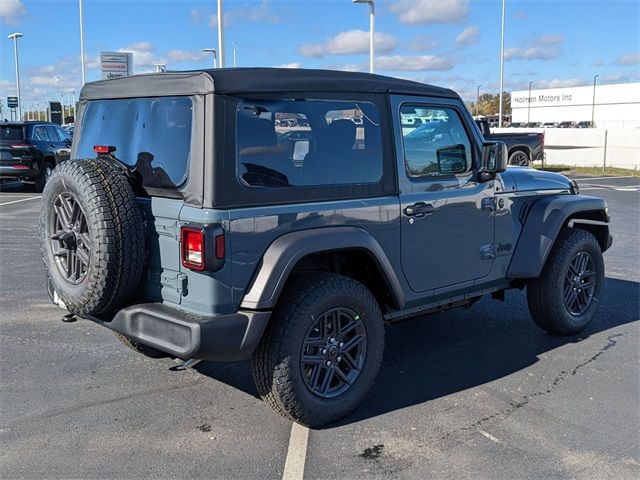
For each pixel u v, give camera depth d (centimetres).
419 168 448
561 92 7875
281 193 370
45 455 359
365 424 401
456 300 493
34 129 1695
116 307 380
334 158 397
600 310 652
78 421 401
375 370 414
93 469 346
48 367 491
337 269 427
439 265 463
